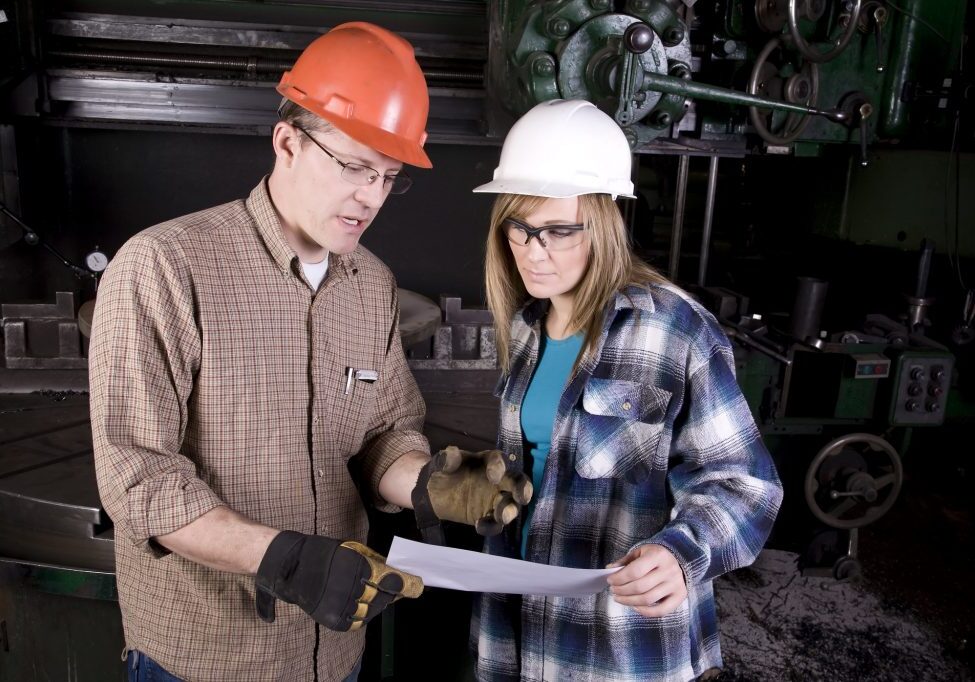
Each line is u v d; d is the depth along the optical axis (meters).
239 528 1.00
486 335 2.50
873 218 3.68
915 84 2.77
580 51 2.28
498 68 2.44
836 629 2.75
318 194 1.10
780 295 3.82
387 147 1.09
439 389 2.48
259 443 1.16
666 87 2.28
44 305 2.27
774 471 1.23
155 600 1.17
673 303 1.24
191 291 1.09
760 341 2.69
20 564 1.59
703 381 1.21
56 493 1.63
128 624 1.22
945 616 2.84
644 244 3.85
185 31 2.51
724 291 2.93
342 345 1.24
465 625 1.80
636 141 2.41
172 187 2.83
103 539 1.59
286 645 1.21
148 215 2.84
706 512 1.15
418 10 2.63
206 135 2.79
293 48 2.57
